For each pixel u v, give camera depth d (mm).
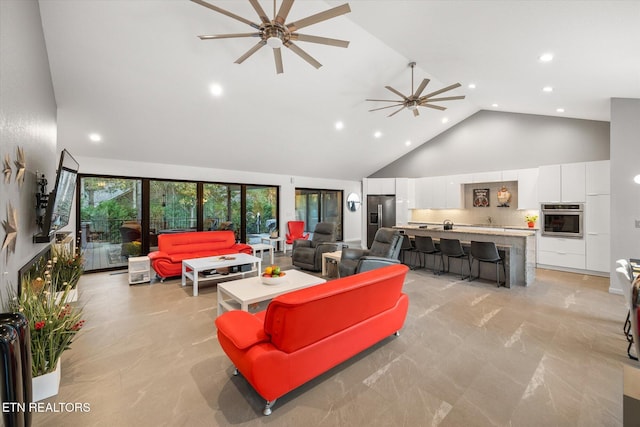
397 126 6973
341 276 4434
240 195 7477
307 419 1722
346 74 4602
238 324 1998
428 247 5285
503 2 2271
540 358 2396
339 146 7242
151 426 1669
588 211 5293
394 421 1706
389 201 8555
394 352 2490
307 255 5461
